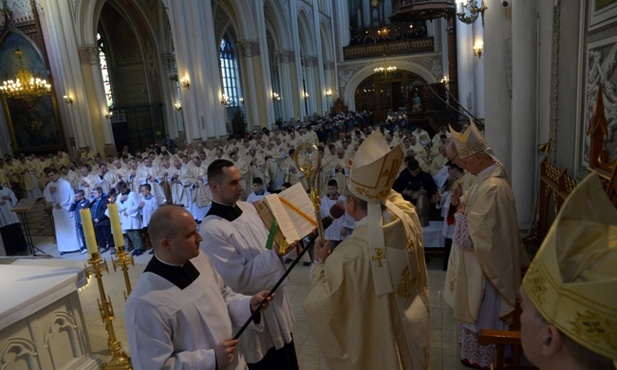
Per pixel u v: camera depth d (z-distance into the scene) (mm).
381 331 2080
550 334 872
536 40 5078
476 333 3469
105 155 17812
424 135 14031
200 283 2293
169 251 2172
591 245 866
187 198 10438
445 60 29078
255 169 11672
